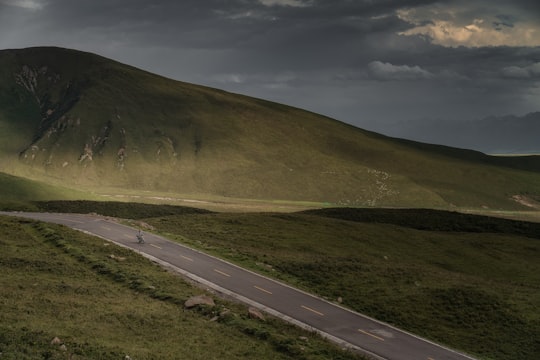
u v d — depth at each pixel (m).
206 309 46.06
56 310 41.22
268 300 52.50
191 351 36.34
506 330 54.56
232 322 43.56
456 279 73.00
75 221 87.50
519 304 61.59
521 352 50.12
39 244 65.44
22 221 77.75
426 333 51.53
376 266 75.00
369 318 51.09
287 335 42.56
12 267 53.72
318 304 53.22
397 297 60.66
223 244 79.75
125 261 60.50
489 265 98.19
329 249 90.69
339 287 62.22
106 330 38.22
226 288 54.91
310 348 39.88
